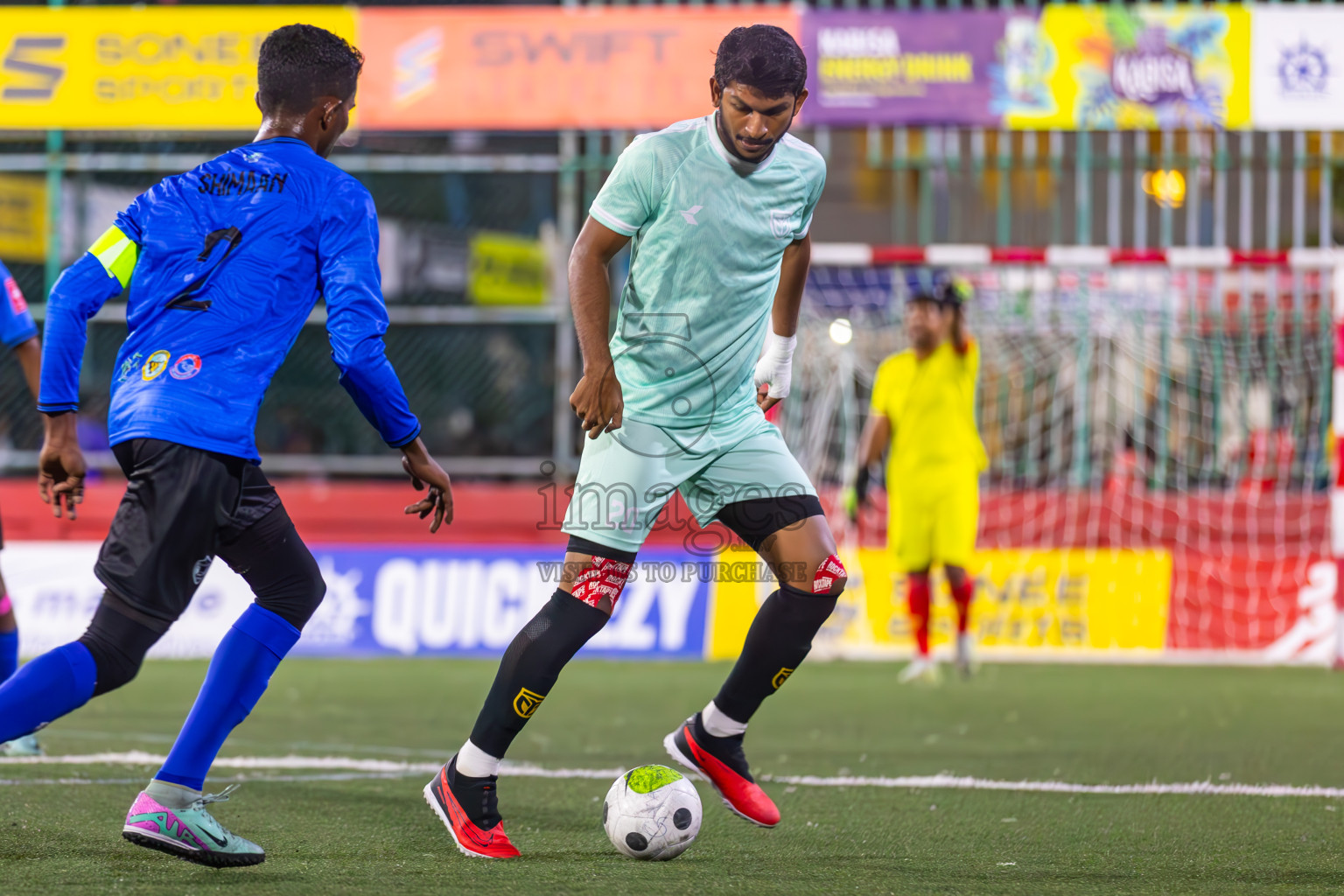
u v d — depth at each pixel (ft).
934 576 78.02
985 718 53.11
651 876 24.99
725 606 75.56
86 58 77.15
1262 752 44.11
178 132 81.97
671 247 26.32
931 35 75.20
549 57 76.43
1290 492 89.61
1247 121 74.02
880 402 66.23
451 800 26.55
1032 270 90.07
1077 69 74.69
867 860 27.04
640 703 57.21
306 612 25.49
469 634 76.23
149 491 23.52
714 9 75.92
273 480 84.28
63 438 25.20
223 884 23.40
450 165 81.15
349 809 32.19
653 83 76.13
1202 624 76.64
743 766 28.91
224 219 24.80
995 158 92.79
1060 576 77.82
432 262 106.83
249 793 34.58
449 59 76.64
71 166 82.58
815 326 86.12
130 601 23.40
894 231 105.91
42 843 27.04
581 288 26.22
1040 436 94.94
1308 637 76.02
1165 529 78.79
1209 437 92.48
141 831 23.94
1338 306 71.31
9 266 89.15
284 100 25.93
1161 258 73.20
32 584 75.15
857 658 77.71
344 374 24.44
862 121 75.31
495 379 104.12
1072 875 25.73
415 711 54.29
